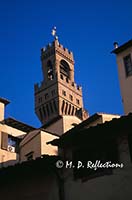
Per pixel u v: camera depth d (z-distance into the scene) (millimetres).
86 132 17125
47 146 31875
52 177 18297
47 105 97312
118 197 15500
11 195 19156
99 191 16125
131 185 15398
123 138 16438
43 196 18141
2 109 35531
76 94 103562
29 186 18812
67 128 36844
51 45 107250
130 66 28547
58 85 97812
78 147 17781
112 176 16062
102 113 25875
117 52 29953
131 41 28562
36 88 102500
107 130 16828
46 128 38656
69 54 110250
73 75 108312
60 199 17250
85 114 96062
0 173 19297
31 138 33094
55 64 103250
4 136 34094
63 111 96188
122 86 28469
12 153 33906
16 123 36188
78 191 16844
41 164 18297
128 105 27359
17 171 19047
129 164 15828
